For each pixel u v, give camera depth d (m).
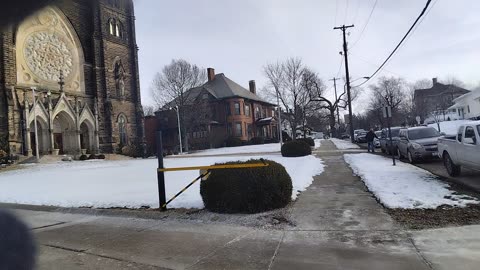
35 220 8.38
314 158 19.12
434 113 62.53
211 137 49.84
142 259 5.27
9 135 31.48
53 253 5.65
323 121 80.50
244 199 7.65
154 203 9.30
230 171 7.87
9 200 11.47
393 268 4.43
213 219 7.50
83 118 39.34
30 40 35.53
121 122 44.59
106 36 43.25
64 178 17.75
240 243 5.84
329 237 5.90
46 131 35.28
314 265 4.70
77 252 5.72
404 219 6.61
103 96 42.59
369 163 15.01
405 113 71.06
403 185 9.56
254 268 4.70
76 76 40.31
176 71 48.69
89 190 12.54
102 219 8.30
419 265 4.48
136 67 47.31
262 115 62.59
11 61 32.59
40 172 22.52
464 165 10.33
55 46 38.03
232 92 54.41
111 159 36.78
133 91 47.03
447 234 5.62
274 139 54.25
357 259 4.82
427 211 7.03
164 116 54.09
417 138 16.05
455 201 7.57
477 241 5.21
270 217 7.30
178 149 49.84
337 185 10.52
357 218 6.89
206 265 4.90
